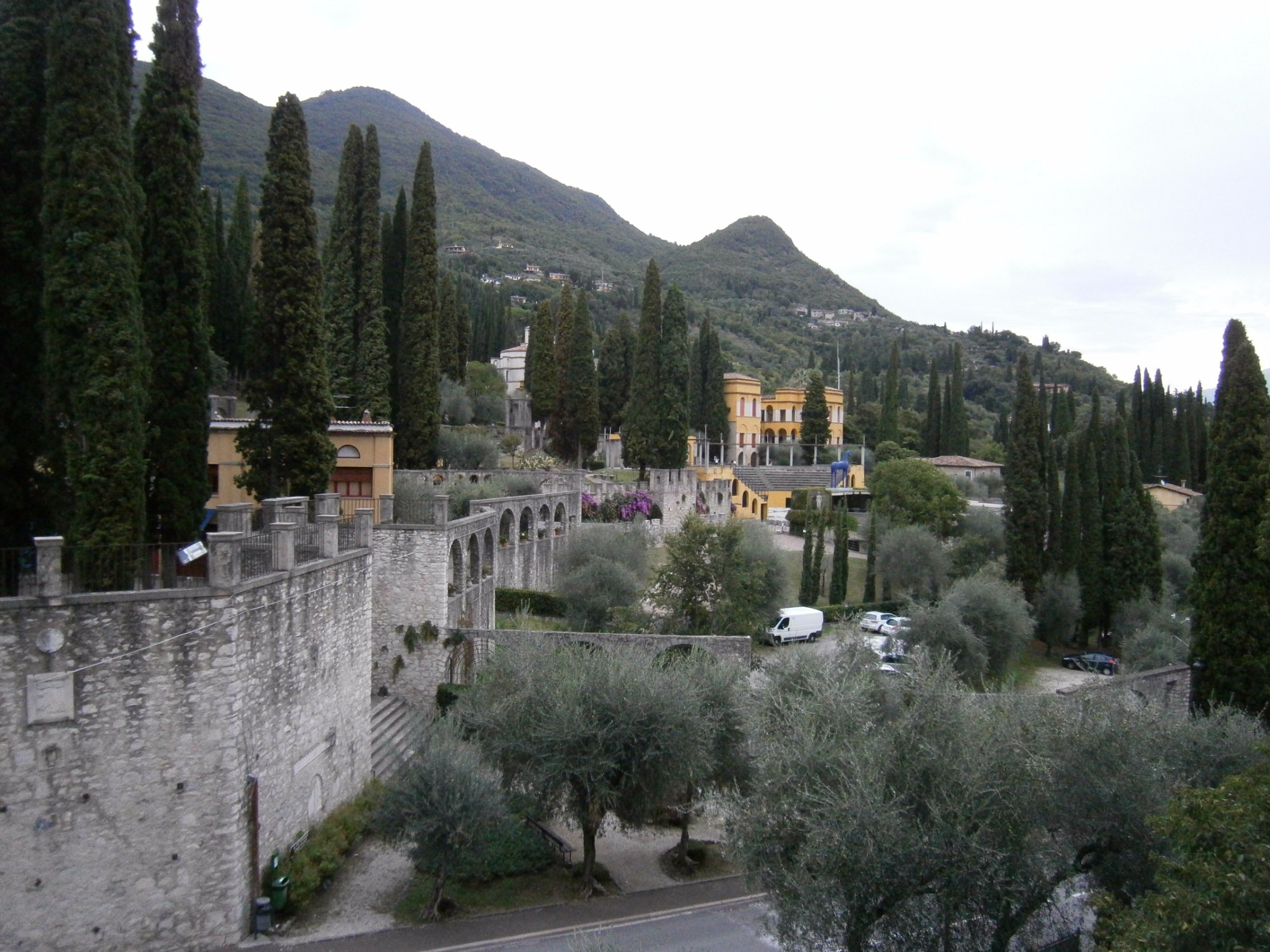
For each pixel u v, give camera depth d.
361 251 49.56
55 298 18.89
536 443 85.25
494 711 23.44
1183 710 37.41
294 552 21.61
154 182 22.88
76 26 18.92
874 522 61.38
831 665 26.12
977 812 15.73
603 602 42.78
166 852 17.33
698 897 23.11
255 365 31.77
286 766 20.62
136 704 17.00
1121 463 54.91
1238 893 13.25
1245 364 36.66
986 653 40.97
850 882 15.38
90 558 17.61
